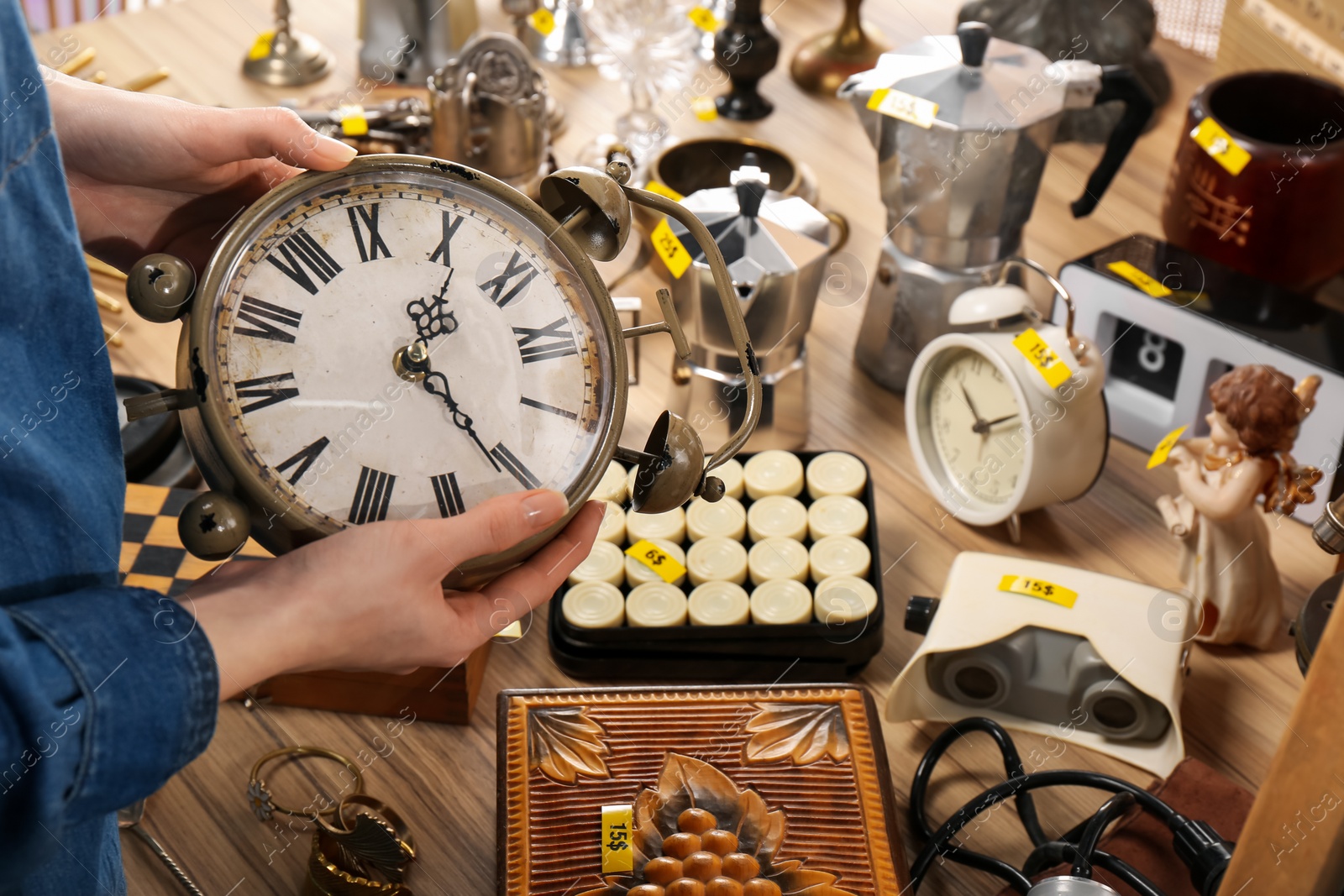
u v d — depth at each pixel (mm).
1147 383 1180
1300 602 1039
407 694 929
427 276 549
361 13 1565
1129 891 793
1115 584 924
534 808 773
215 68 1613
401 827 838
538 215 568
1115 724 905
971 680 927
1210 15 1694
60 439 512
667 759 795
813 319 1353
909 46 1146
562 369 570
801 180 1251
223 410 516
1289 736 476
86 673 448
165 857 825
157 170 634
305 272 535
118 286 1282
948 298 1159
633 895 723
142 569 941
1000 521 1090
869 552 1019
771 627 954
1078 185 1438
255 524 543
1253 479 929
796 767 792
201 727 475
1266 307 1096
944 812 892
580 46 1704
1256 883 512
